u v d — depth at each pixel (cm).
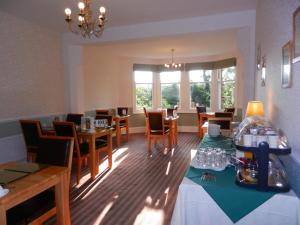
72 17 390
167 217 245
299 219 131
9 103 379
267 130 170
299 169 137
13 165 192
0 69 363
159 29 415
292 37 153
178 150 531
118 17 387
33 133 346
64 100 504
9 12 366
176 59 783
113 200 284
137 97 795
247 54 383
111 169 398
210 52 695
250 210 141
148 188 319
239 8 355
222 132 341
